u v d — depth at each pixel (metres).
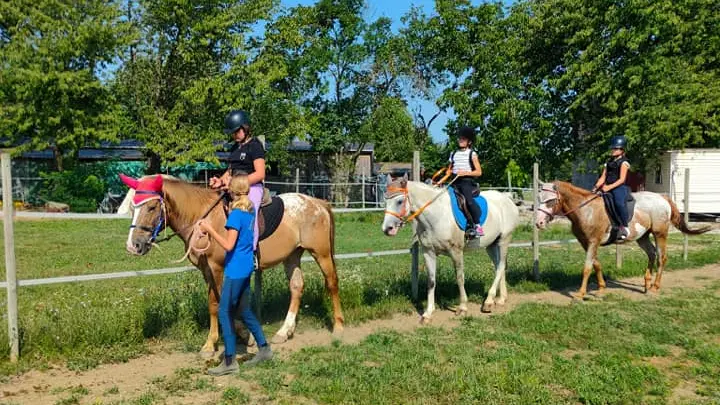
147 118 26.38
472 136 7.83
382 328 7.23
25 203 24.25
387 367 5.54
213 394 4.99
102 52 25.14
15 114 24.17
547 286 9.77
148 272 6.89
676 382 5.40
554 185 8.98
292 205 6.52
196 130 26.64
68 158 26.25
